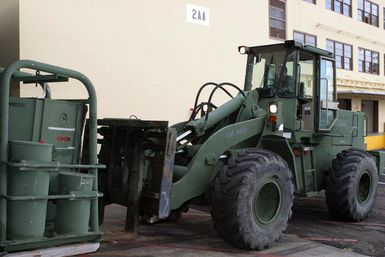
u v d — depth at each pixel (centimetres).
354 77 2344
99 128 564
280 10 1673
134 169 507
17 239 337
